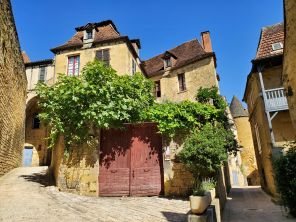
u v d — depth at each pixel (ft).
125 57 52.13
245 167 105.70
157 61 71.72
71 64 55.11
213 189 20.43
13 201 22.38
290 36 22.31
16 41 36.83
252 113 57.11
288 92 26.81
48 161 66.64
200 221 13.26
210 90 37.88
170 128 30.17
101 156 30.99
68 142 30.45
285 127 41.91
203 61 57.47
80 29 60.13
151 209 21.54
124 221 17.51
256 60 42.57
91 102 29.68
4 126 34.73
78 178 29.81
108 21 58.34
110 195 29.37
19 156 47.37
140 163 30.71
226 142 29.45
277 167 24.85
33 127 69.51
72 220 17.24
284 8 22.07
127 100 30.48
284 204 24.11
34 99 63.72
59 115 30.89
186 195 28.40
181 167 29.48
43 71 64.80
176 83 61.72
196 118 30.91
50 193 27.53
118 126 30.86
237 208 30.83
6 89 33.83
